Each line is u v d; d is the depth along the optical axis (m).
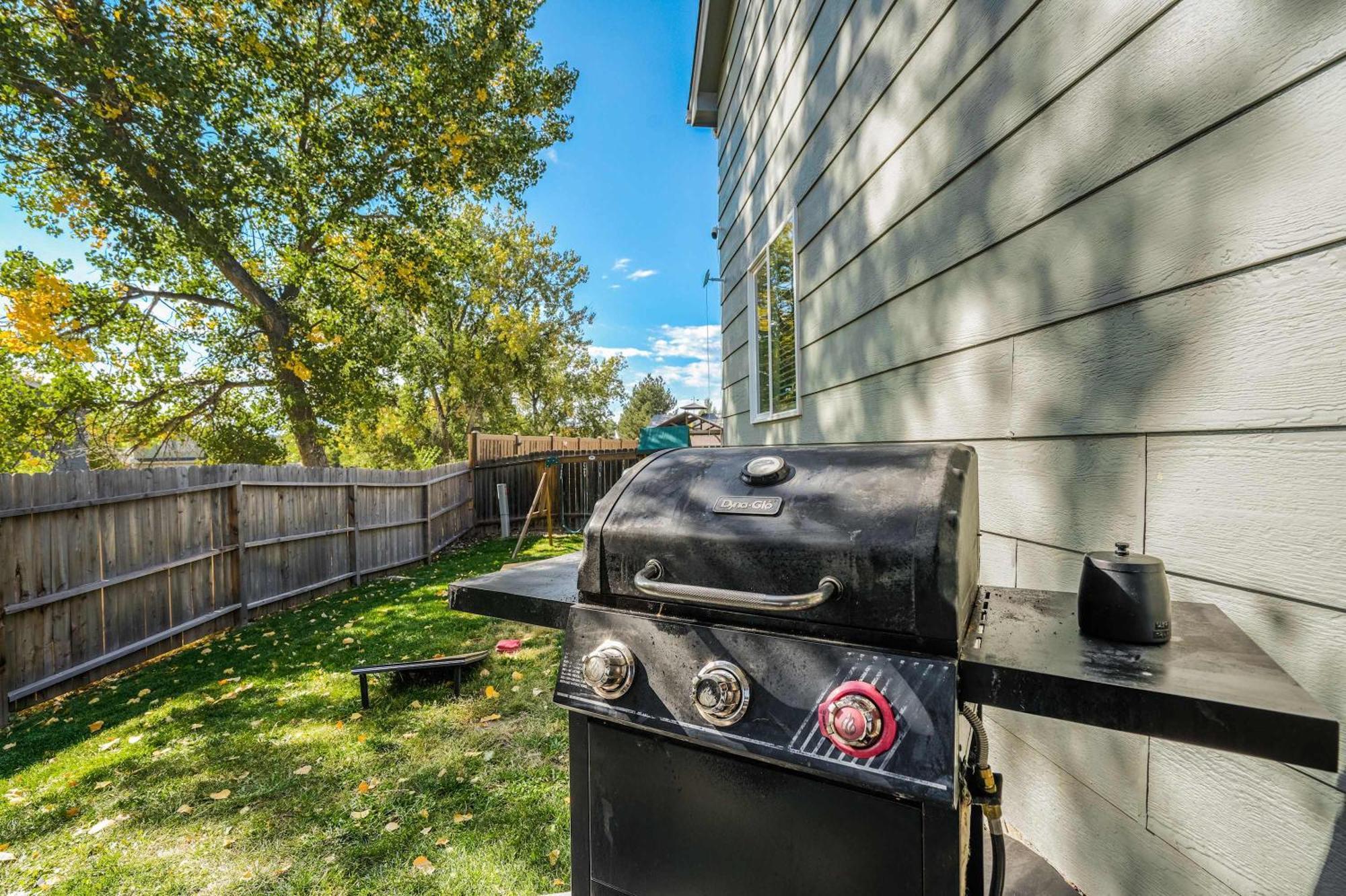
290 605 6.19
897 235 2.57
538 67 12.77
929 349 2.32
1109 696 0.79
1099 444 1.50
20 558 3.67
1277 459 1.08
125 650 4.35
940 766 0.81
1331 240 0.99
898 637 0.89
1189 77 1.24
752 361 5.48
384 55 10.45
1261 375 1.11
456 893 1.90
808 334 3.82
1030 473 1.76
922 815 0.85
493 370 24.36
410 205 11.37
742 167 5.81
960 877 0.83
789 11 4.14
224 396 12.93
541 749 2.79
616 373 32.88
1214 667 0.84
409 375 19.05
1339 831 0.98
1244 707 0.72
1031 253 1.73
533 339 25.67
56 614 3.87
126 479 4.45
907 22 2.45
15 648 3.60
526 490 11.66
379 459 19.19
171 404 12.23
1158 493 1.33
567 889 1.90
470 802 2.38
